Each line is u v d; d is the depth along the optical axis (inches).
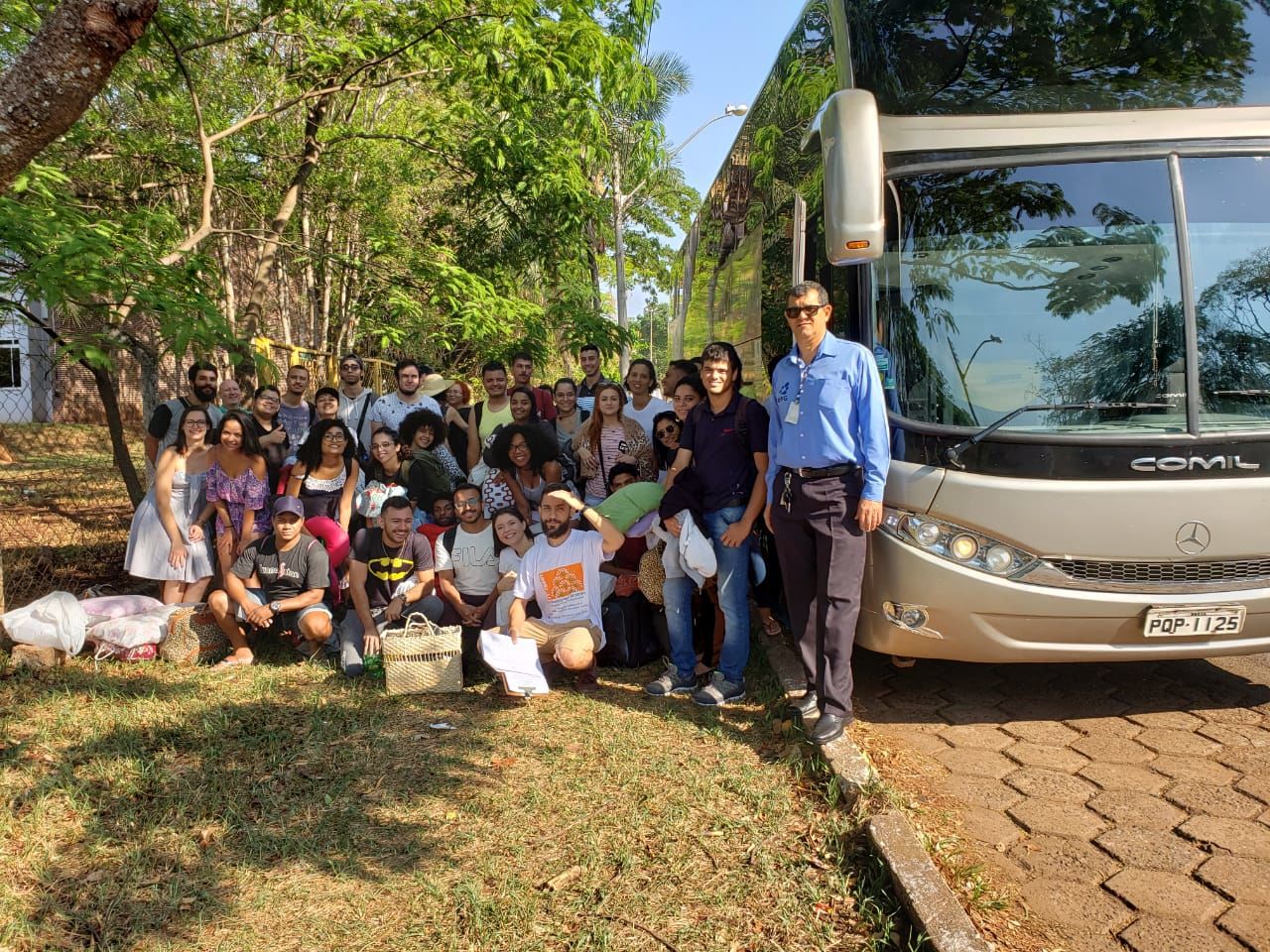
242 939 122.2
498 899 129.3
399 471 263.6
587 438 266.4
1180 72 181.5
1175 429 167.0
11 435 490.9
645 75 384.2
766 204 276.4
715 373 193.9
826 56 218.1
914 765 169.9
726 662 202.7
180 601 257.9
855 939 120.3
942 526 173.3
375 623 233.1
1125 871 133.0
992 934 119.3
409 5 347.6
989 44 186.4
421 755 177.6
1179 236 173.2
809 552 179.5
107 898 131.0
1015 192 179.0
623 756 175.0
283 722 195.2
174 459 253.6
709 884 132.9
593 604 223.1
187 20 344.8
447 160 405.7
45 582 308.8
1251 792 153.5
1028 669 217.9
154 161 392.2
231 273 528.4
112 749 178.2
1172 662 217.6
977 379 175.3
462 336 365.4
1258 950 114.6
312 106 389.7
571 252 435.2
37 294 219.0
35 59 111.4
